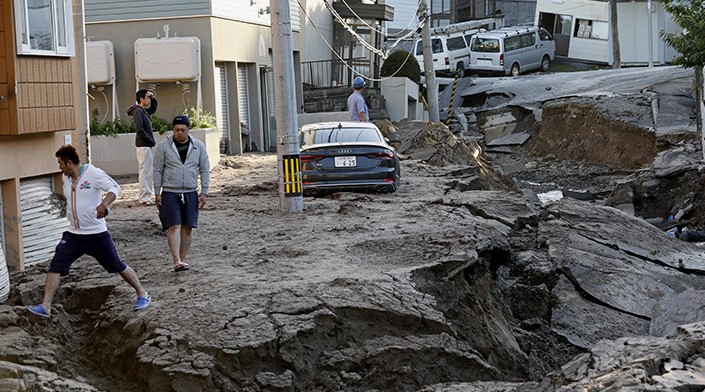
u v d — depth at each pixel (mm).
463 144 30812
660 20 58844
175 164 12727
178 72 29125
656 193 27281
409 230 15852
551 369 12914
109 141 27297
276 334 9625
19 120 14289
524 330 14117
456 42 55406
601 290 15938
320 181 20891
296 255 13781
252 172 27281
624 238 19094
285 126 18547
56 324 10719
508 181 31125
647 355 7922
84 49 19750
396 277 11773
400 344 10094
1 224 14586
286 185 18500
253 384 9141
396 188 21531
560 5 61031
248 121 34812
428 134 31031
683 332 8641
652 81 43906
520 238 18578
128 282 10656
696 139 32688
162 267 12945
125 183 25109
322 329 10102
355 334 10305
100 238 10555
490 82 50281
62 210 16016
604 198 30656
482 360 10422
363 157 20922
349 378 9602
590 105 38750
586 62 60438
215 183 24391
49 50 15141
